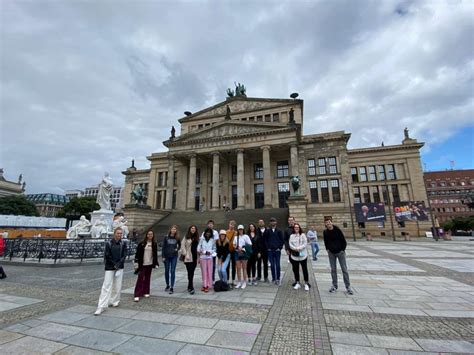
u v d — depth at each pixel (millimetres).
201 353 4441
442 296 7770
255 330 5418
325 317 6141
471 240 34562
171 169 45156
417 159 45156
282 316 6246
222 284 8805
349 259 15711
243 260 9281
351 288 8883
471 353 4367
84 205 71875
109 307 7102
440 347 4578
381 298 7648
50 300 7809
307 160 45500
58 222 56250
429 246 24453
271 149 43188
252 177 47094
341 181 42656
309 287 9141
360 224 40969
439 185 92188
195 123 54844
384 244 27188
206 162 50219
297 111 47438
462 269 12000
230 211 36094
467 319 5898
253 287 9320
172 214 39500
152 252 8219
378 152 47438
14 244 15914
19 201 76312
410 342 4777
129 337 5117
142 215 35000
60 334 5273
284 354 4387
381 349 4527
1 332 5383
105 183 21984
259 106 50531
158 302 7527
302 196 30062
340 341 4855
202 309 6855
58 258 15164
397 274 11094
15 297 8125
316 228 41188
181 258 8633
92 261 14922
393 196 45219
